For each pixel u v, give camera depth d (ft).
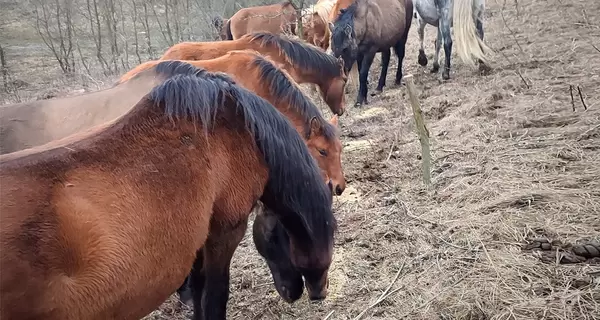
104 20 50.06
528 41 33.55
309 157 9.45
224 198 8.50
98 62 49.93
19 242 5.99
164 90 7.95
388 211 15.67
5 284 5.85
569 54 28.14
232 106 8.61
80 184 6.67
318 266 10.14
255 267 13.92
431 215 14.96
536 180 15.49
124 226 6.79
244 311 12.23
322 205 9.63
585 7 39.27
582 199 14.07
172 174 7.48
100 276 6.56
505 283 11.47
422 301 11.57
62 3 52.19
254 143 8.73
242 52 14.76
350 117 26.89
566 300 10.62
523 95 23.13
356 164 19.85
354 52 29.78
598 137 17.51
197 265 9.97
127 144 7.36
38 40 57.67
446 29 30.83
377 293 12.16
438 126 22.11
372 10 30.35
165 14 50.57
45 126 11.63
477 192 15.58
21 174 6.40
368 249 13.91
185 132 7.89
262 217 11.02
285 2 34.94
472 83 27.78
